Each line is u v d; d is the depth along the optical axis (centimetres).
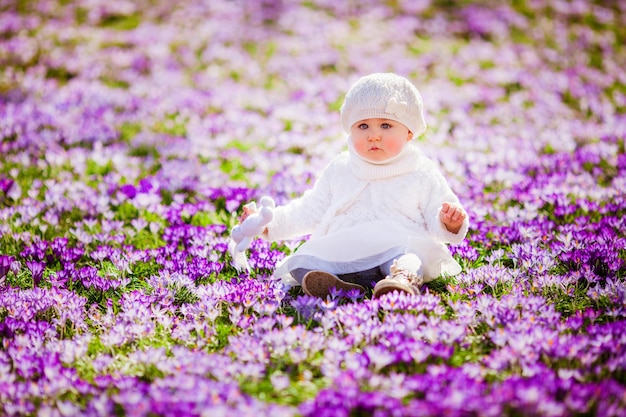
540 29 1084
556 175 571
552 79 880
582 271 371
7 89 828
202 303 342
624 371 283
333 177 381
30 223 482
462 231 346
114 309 362
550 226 461
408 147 370
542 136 688
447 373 277
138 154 650
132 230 472
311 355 299
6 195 533
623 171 581
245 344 301
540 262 385
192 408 258
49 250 441
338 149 643
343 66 928
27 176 578
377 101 351
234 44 1009
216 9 1141
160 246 455
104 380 283
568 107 804
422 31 1072
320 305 332
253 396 277
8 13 1109
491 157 621
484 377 285
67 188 537
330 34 1043
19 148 640
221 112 771
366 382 276
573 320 319
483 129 714
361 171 367
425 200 367
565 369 282
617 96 827
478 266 413
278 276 382
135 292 361
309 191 392
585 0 1211
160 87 848
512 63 948
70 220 495
